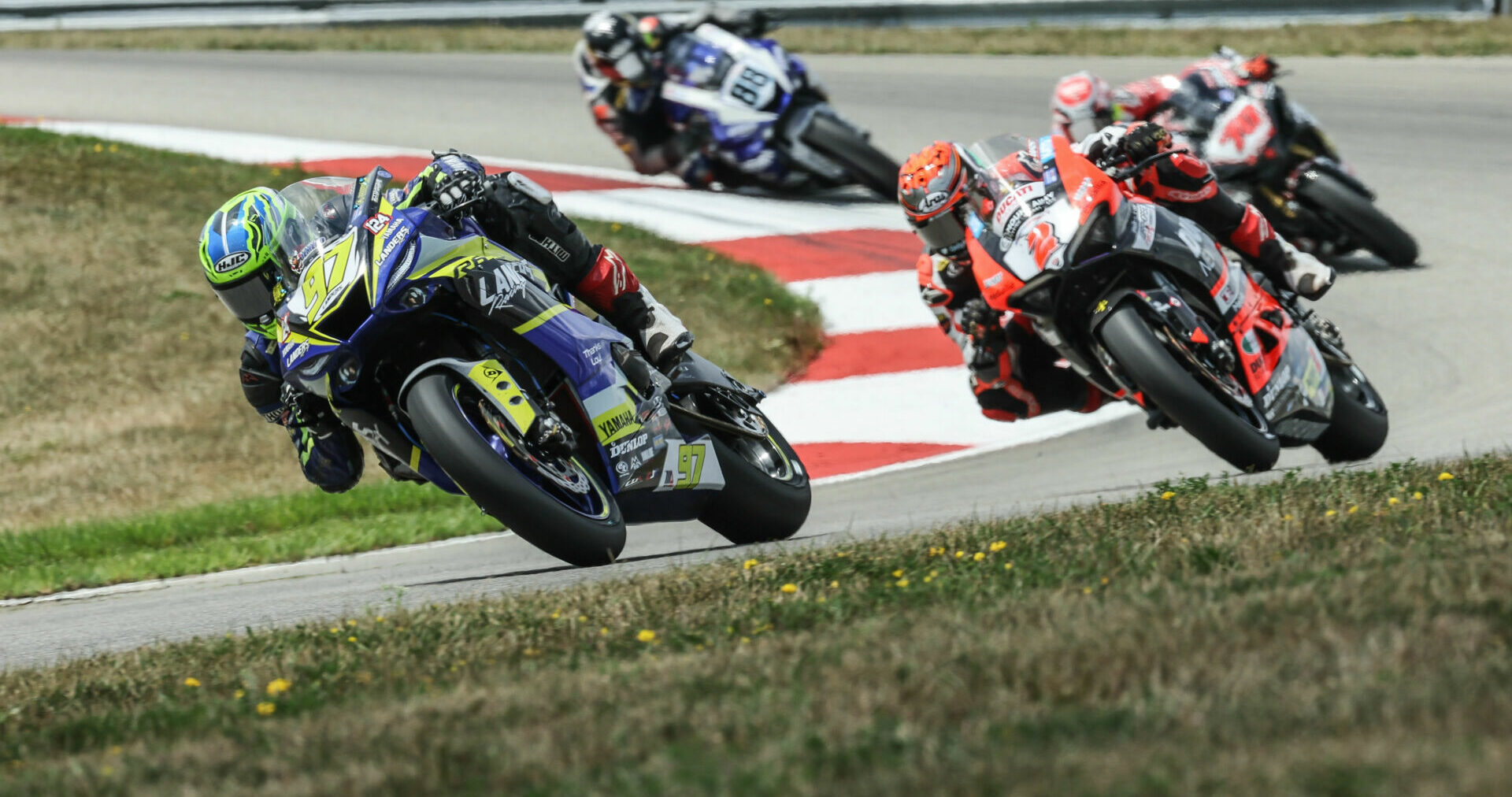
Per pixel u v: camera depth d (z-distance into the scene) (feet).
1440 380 103.50
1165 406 68.85
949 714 30.83
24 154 177.99
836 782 26.89
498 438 57.67
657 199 177.47
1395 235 128.36
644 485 63.31
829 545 62.49
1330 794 23.48
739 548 71.05
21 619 79.25
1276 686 29.91
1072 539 53.47
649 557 74.79
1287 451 91.86
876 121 196.75
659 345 66.39
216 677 47.80
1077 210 70.54
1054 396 82.84
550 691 36.70
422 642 48.21
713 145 169.68
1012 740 28.32
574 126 215.72
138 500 114.42
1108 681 31.78
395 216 58.18
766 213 170.30
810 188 177.68
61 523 109.29
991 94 206.08
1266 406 72.02
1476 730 26.20
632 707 34.01
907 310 140.77
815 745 28.81
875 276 150.10
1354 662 30.60
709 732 31.04
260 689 44.52
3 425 127.65
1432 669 30.01
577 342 60.18
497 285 58.23
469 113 224.74
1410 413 96.84
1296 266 78.95
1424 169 157.79
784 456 73.97
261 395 66.23
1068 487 88.99
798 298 142.20
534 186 62.49
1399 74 195.62
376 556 89.25
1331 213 127.44
